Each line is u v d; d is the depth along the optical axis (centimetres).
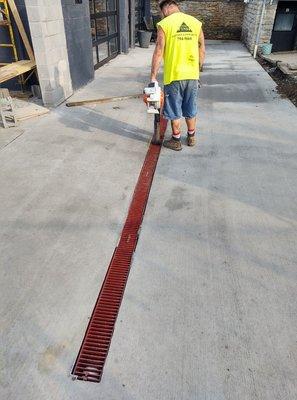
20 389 154
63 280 214
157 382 157
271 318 188
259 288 207
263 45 973
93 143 408
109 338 179
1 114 442
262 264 226
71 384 157
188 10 1369
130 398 151
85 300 200
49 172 342
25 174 338
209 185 318
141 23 1305
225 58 960
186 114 375
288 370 162
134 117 494
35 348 172
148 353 170
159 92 353
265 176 334
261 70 793
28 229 260
